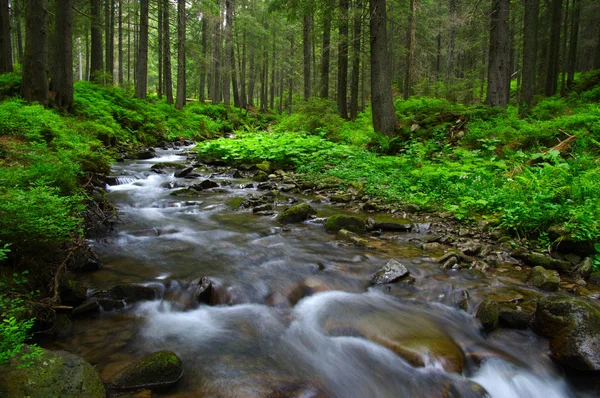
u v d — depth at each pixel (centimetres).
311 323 415
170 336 381
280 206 867
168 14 2753
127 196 873
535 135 1024
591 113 1078
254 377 323
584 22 3244
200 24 4059
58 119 1149
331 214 804
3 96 1270
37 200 433
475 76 2873
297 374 334
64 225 453
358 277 515
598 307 430
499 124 1171
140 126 1908
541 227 633
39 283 401
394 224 710
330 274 520
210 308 440
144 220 724
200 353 354
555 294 472
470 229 696
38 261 417
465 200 769
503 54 1367
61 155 737
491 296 466
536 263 554
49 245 432
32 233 397
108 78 2380
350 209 852
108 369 321
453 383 335
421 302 460
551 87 2273
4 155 707
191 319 416
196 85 5803
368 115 1906
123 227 672
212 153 1524
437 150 1178
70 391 260
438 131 1239
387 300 464
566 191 682
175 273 498
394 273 506
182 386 309
